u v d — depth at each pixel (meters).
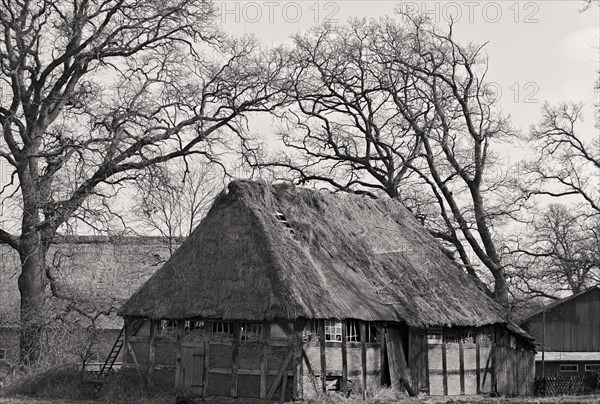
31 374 33.97
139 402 29.78
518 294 53.72
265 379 29.80
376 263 35.34
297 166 46.38
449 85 45.91
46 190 36.88
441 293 36.38
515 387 38.44
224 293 30.39
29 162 38.31
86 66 39.28
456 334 35.97
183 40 40.16
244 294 30.03
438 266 38.19
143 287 32.72
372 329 32.88
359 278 33.56
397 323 33.50
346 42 46.25
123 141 38.47
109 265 50.12
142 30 39.38
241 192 32.81
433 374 34.81
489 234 45.72
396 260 36.50
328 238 34.25
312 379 29.94
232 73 40.44
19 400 29.91
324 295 30.53
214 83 40.53
